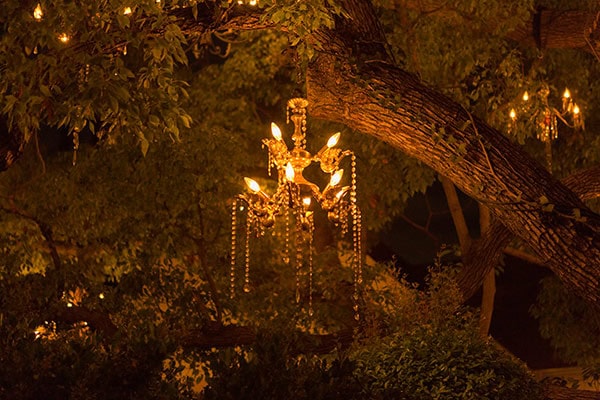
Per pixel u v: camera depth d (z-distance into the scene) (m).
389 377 7.71
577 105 11.55
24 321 6.32
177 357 10.77
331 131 11.65
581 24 10.50
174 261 12.57
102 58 6.39
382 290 11.31
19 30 6.46
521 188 7.28
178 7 7.38
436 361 7.77
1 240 11.56
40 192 11.45
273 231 11.09
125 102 6.48
